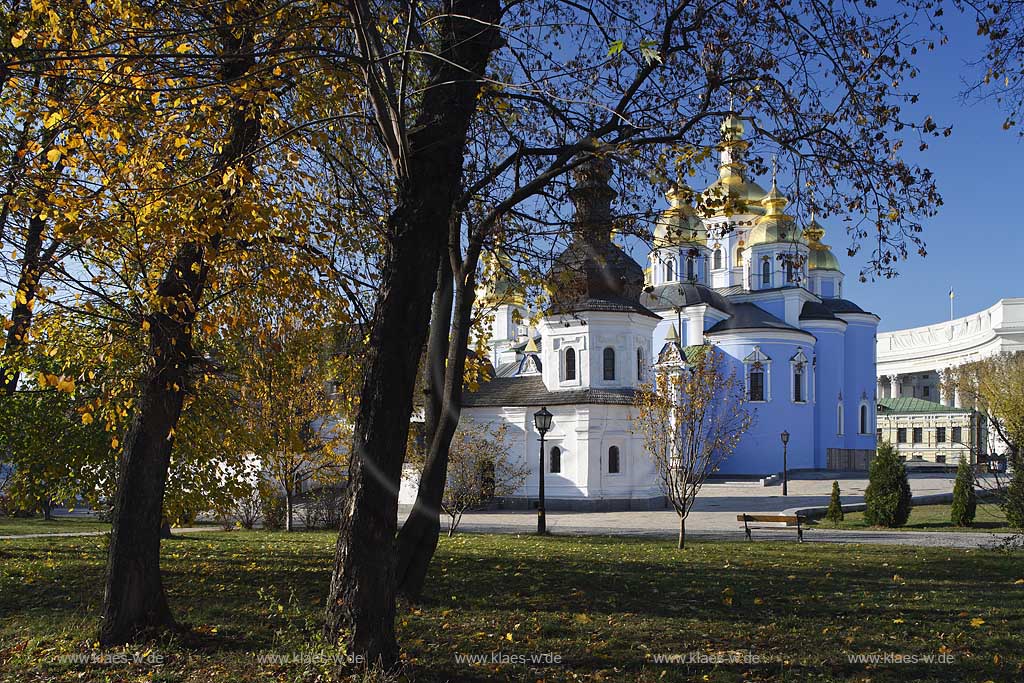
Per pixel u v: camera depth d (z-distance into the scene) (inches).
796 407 2391.7
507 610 447.8
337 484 1197.1
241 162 361.4
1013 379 1643.7
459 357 496.4
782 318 2566.4
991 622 417.4
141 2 372.2
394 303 331.6
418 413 1054.4
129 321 416.2
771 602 475.5
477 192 504.4
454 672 327.0
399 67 438.9
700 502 1665.8
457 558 673.6
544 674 326.6
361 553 317.4
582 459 1542.8
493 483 1117.1
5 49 357.4
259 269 418.6
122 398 438.9
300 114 420.2
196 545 781.9
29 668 330.0
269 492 682.8
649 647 368.2
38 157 351.3
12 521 1285.7
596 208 519.5
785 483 1786.4
